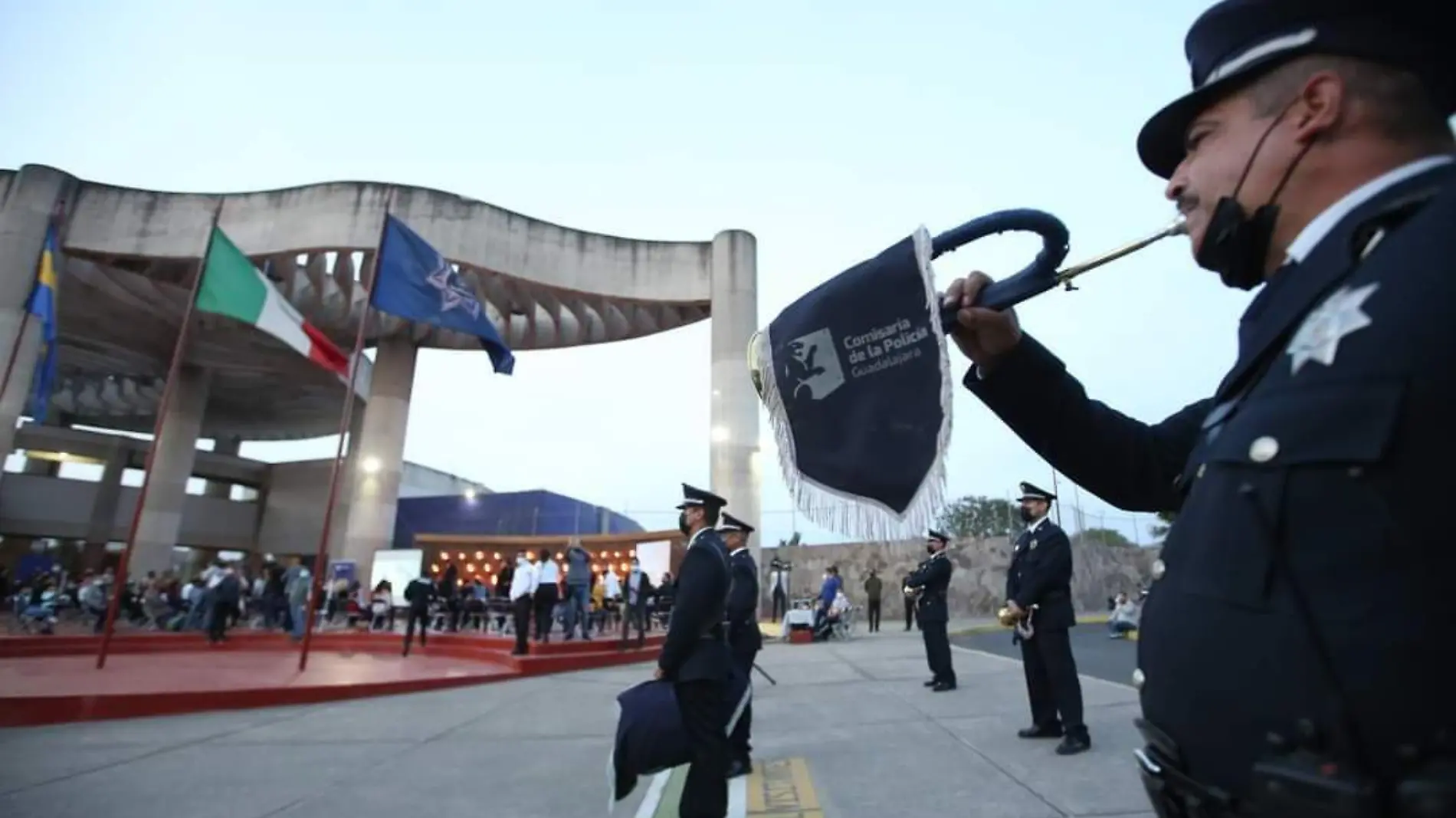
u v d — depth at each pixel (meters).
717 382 23.83
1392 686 0.59
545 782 4.63
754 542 22.22
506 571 19.09
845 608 18.30
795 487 1.30
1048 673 4.78
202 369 32.81
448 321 12.97
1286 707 0.66
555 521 32.44
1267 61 0.90
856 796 3.91
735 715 3.45
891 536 1.20
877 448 1.25
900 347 1.28
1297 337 0.77
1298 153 0.88
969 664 10.47
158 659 12.77
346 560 25.22
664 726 3.25
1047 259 1.23
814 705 7.07
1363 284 0.72
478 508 33.62
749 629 5.53
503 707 7.93
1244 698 0.70
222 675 10.00
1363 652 0.61
